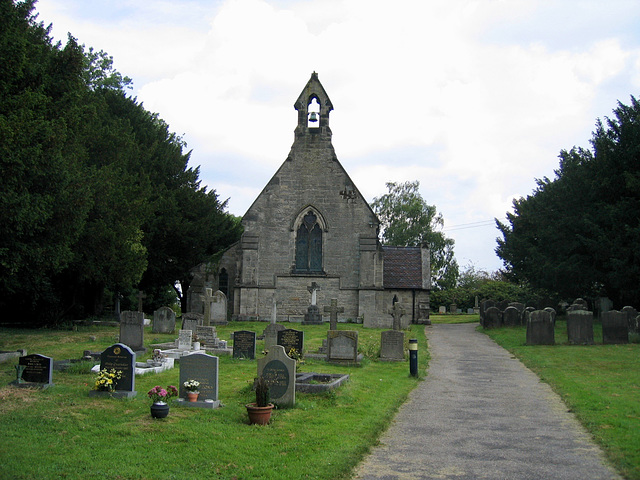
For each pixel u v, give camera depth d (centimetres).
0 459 991
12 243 2016
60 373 1823
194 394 1436
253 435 1200
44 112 2241
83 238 2975
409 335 3584
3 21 1966
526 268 4812
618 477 989
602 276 3728
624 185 3659
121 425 1226
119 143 3606
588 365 2245
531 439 1235
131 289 4416
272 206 4316
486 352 2841
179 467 1004
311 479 965
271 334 2725
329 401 1517
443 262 8056
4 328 3278
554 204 4259
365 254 4247
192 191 4622
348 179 4331
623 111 3753
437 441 1223
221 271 4534
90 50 4706
